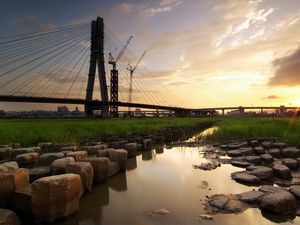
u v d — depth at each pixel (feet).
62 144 35.50
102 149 31.30
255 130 57.16
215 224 15.19
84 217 16.39
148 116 226.17
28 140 39.55
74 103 190.49
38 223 15.28
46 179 15.56
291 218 15.70
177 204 18.47
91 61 224.74
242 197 18.35
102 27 231.30
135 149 37.42
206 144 51.88
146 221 15.87
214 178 25.26
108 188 22.24
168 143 55.21
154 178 25.48
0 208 15.12
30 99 166.30
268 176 24.03
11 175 16.28
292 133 48.39
